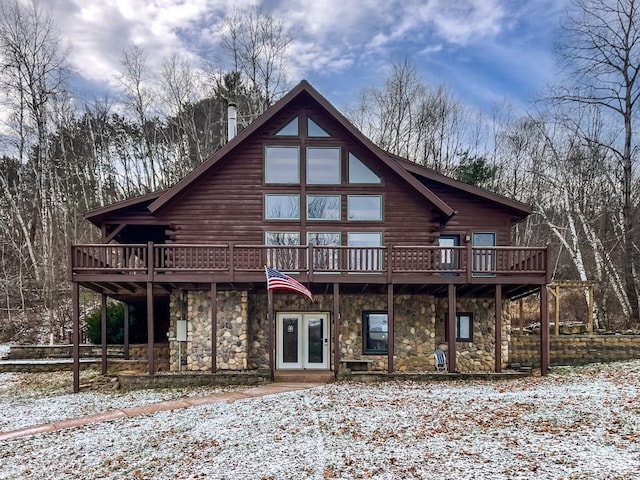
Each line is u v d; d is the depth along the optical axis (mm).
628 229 21266
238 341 13570
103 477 6230
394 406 9328
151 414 9531
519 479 5574
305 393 11008
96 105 33125
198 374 12492
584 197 24359
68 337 22109
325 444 7102
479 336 15016
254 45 31875
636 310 20812
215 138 32094
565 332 18062
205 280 12688
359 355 14156
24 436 8422
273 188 14305
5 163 29672
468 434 7359
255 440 7449
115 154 34062
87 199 30812
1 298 25797
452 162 35188
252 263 12891
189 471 6273
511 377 12625
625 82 21734
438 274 13789
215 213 14211
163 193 13781
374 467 6121
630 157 21641
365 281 12727
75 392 12359
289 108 14492
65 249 26984
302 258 12930
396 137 34656
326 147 14492
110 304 19594
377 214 14414
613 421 7840
